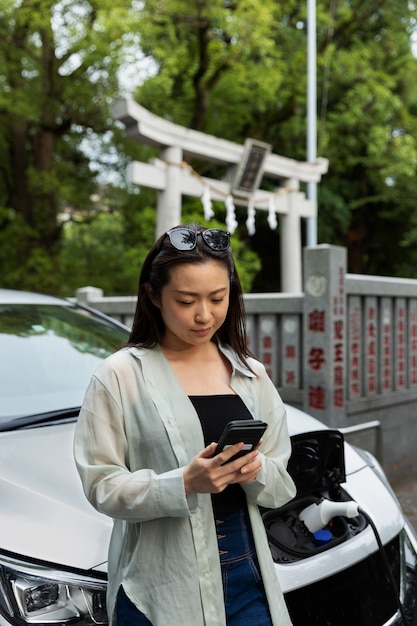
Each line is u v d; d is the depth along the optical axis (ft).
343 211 49.24
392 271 58.18
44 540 5.45
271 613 4.48
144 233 33.76
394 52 43.50
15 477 6.13
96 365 9.39
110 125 36.35
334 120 42.27
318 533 6.66
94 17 30.19
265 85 32.99
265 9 28.91
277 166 28.07
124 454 4.43
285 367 16.20
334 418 15.01
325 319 14.88
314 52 33.83
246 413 4.62
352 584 6.50
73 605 5.15
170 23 30.76
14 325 9.72
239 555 4.51
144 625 4.31
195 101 38.37
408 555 7.48
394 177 47.32
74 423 7.61
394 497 8.16
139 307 4.76
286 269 29.40
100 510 4.26
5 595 5.15
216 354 4.89
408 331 18.52
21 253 38.75
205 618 4.23
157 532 4.35
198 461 3.97
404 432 18.24
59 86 34.01
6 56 32.40
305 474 6.98
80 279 39.27
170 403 4.40
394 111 43.83
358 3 39.55
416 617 6.98
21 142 39.60
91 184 40.14
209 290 4.32
